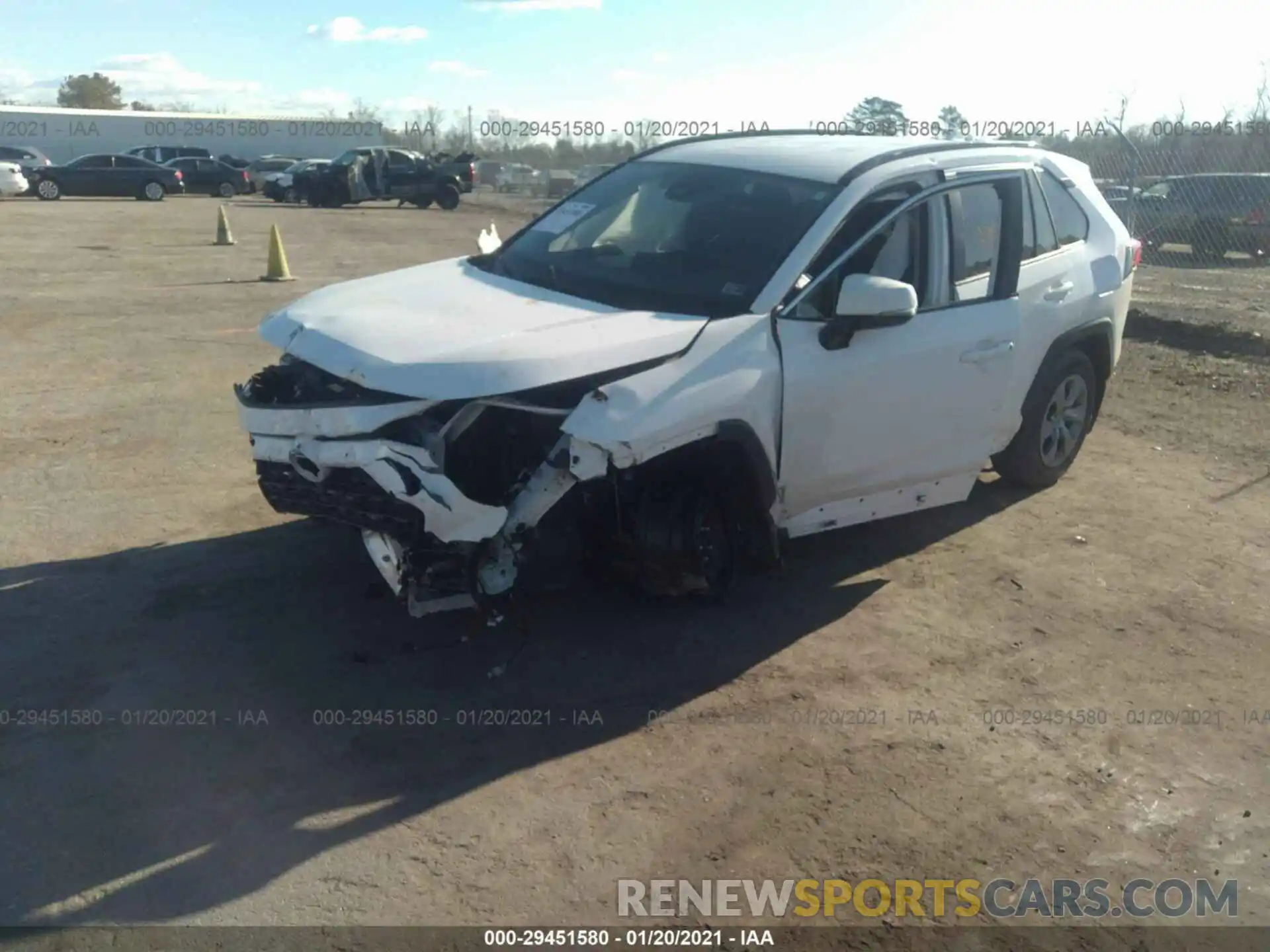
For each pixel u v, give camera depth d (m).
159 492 6.31
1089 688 4.52
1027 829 3.65
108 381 8.80
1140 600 5.32
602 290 4.94
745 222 5.06
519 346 4.11
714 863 3.43
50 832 3.44
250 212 31.55
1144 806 3.79
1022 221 5.85
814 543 5.88
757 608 5.10
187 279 15.10
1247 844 3.62
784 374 4.61
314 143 51.38
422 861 3.38
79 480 6.48
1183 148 17.70
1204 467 7.31
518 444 4.39
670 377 4.27
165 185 37.22
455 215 31.92
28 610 4.85
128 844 3.40
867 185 5.11
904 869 3.45
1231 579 5.57
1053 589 5.41
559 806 3.66
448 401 4.09
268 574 5.25
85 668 4.39
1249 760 4.07
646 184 5.68
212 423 7.68
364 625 4.79
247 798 3.64
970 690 4.48
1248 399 9.05
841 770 3.91
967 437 5.55
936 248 5.34
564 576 4.68
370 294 5.00
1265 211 18.03
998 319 5.54
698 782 3.82
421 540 4.08
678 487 4.63
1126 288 6.75
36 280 14.38
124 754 3.85
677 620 4.94
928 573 5.56
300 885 3.26
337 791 3.70
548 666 4.52
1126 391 9.30
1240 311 12.19
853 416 4.91
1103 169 16.09
